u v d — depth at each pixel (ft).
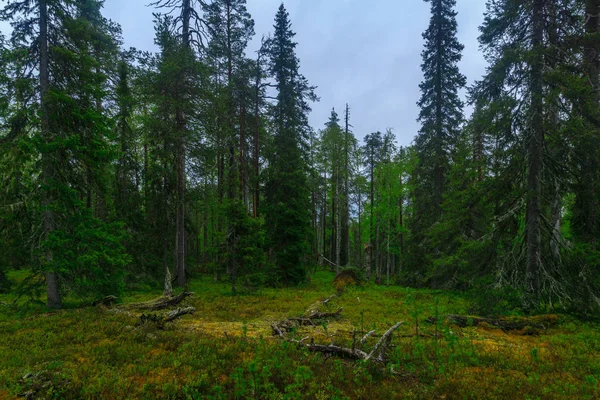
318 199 137.59
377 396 18.74
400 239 113.50
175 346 26.12
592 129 36.94
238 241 61.57
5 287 52.60
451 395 19.02
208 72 64.80
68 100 39.04
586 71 39.04
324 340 29.68
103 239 40.78
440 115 75.72
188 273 74.84
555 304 39.55
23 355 23.17
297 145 78.18
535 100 39.70
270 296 55.72
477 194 46.91
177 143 61.82
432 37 77.20
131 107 68.08
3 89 38.14
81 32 41.37
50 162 38.91
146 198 67.97
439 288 66.64
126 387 18.49
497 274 42.14
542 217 40.86
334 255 143.84
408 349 26.43
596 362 24.49
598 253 38.60
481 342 30.07
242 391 17.25
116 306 40.93
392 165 97.91
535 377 21.12
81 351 24.63
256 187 81.00
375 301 52.42
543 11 40.96
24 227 38.93
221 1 79.77
